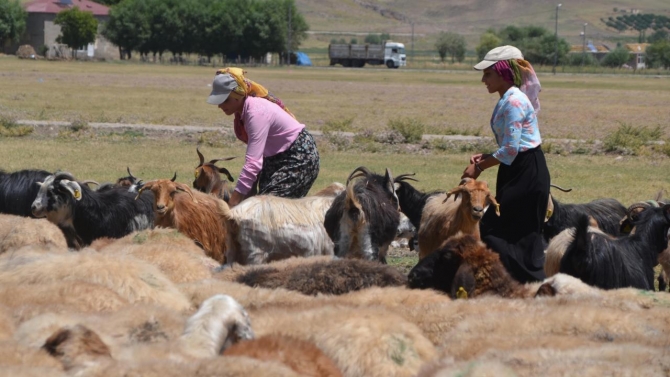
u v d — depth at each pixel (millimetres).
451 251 8633
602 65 154250
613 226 14859
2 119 36219
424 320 6836
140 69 103000
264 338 5273
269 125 12117
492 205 10445
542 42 147000
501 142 10125
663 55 152125
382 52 134625
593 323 6516
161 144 33344
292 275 9172
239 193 12000
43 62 114062
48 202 14438
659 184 24938
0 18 131625
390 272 9219
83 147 31672
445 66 144875
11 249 10734
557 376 4941
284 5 143750
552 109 55062
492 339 6082
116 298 7145
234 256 11875
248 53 136375
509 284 8477
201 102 54812
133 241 10789
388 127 39281
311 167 12430
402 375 5730
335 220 11320
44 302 6883
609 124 44781
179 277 9250
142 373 4359
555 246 11461
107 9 150250
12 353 4902
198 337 5164
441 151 32969
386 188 11859
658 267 15508
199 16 132875
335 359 5824
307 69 122125
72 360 4684
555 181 25297
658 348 5590
